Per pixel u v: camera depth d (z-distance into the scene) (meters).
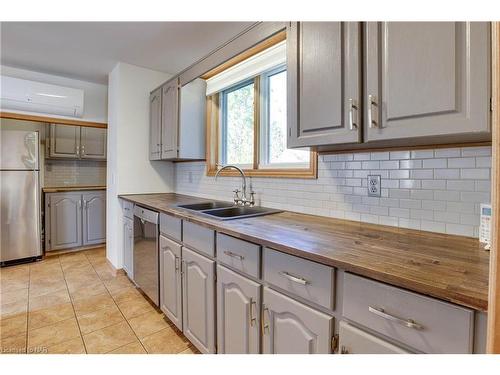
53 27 2.13
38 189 3.38
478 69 0.82
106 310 2.21
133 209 2.59
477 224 1.11
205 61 2.10
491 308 0.50
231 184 2.44
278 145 2.18
